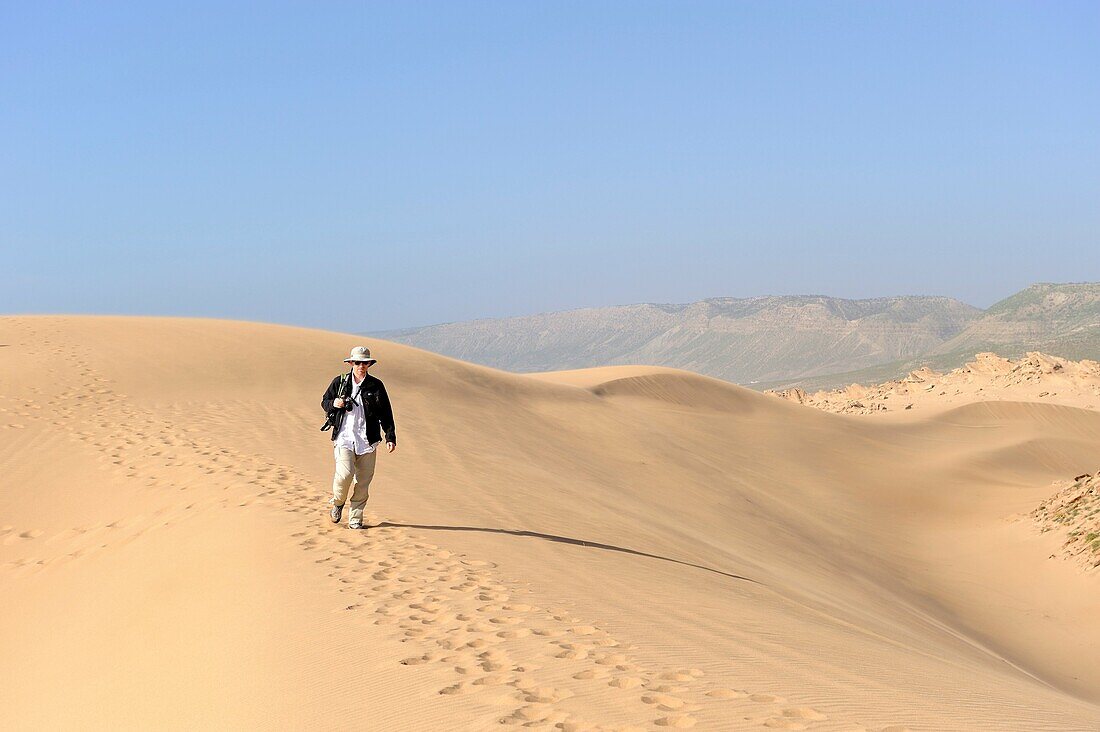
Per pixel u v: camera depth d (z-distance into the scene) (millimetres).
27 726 6688
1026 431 49438
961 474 37125
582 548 11227
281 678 6105
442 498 13438
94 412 19406
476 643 6590
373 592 8039
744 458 33844
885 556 23906
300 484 13172
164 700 6254
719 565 13391
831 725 4992
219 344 29000
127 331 30125
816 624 9469
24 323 30547
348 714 5375
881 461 38156
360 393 10414
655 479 25312
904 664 7738
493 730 4855
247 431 18203
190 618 7926
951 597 19922
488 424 25906
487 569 9078
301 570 8820
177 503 12578
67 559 11336
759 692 5586
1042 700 7418
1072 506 23531
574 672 5879
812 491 31109
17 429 17531
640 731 4801
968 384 68188
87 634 8453
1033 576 20125
